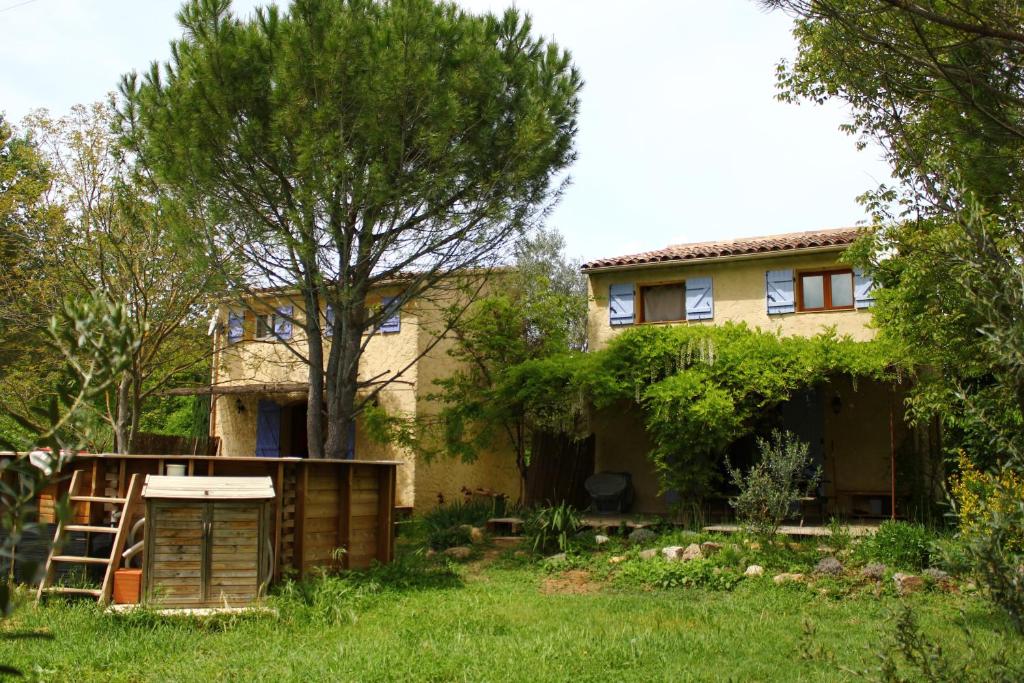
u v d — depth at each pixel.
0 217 17.64
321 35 13.42
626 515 16.72
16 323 17.38
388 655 7.66
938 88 6.20
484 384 20.70
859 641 8.36
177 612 9.09
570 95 15.70
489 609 10.11
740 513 13.41
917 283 9.57
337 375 15.68
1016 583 3.69
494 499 18.98
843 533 13.12
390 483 12.80
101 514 10.36
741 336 15.77
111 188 17.53
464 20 14.96
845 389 16.61
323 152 13.14
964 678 4.32
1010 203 7.45
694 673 7.23
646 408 15.89
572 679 7.03
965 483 11.41
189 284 16.89
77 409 2.46
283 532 11.29
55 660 7.34
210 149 13.75
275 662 7.52
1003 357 3.77
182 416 28.00
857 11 6.03
